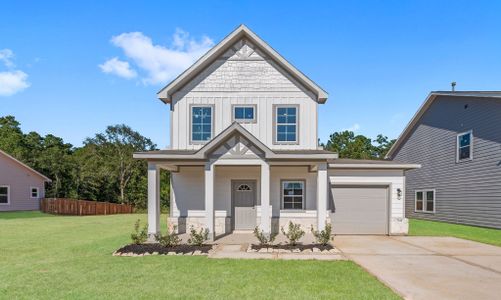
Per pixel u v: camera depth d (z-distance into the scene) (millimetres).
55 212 30562
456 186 19234
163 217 26594
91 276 7238
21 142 47625
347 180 14828
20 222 21016
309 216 14422
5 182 32188
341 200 14805
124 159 44562
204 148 12047
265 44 14469
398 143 26891
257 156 12172
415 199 23766
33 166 39969
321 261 8797
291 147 14453
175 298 5809
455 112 19484
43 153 42250
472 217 17828
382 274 7574
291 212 14516
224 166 13484
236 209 14797
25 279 7004
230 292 6145
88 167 42625
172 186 14797
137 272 7578
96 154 44344
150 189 12406
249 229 14695
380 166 14609
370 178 14828
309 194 14711
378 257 9500
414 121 24031
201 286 6500
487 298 6020
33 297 5871
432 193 21688
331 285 6605
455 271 7914
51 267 8086
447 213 20016
